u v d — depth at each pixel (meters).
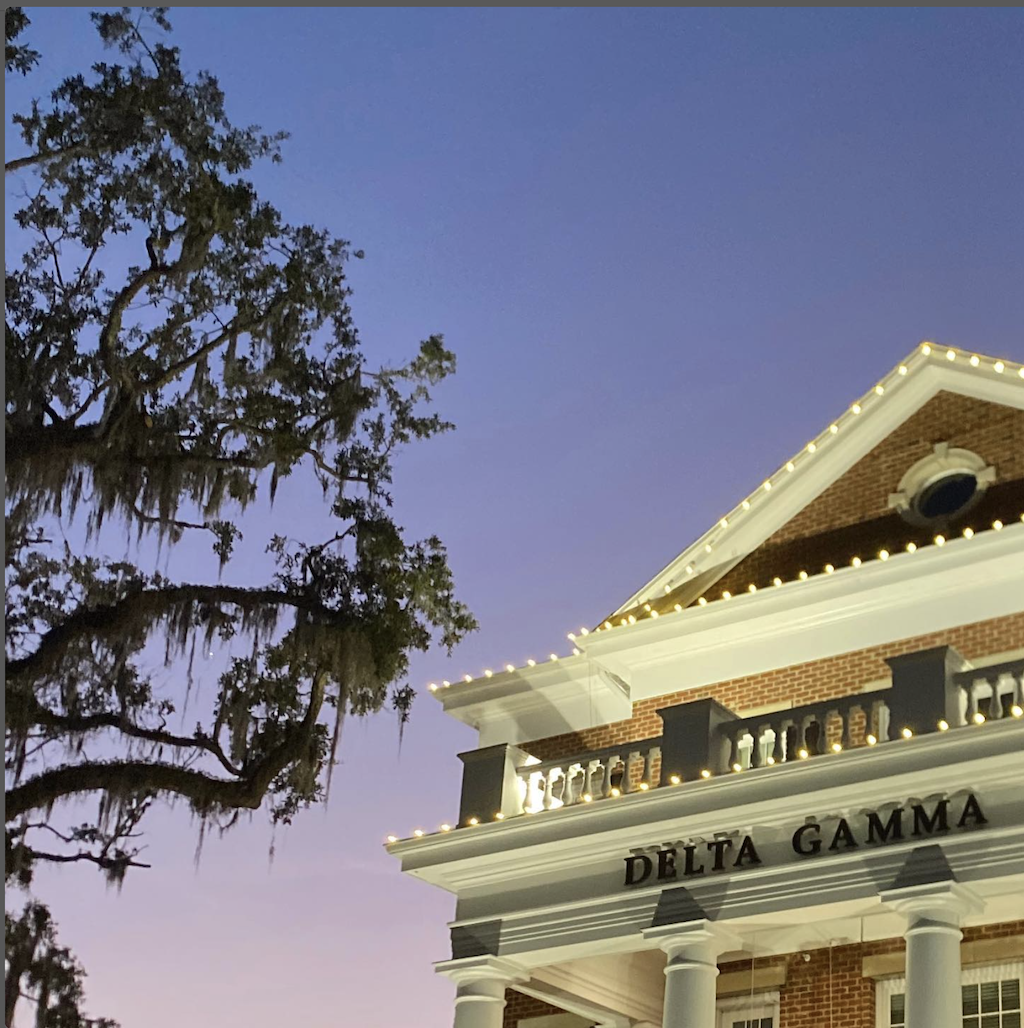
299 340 21.97
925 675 17.28
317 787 20.88
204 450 21.30
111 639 20.05
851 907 17.00
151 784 19.89
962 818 16.30
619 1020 21.53
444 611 21.95
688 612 22.56
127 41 20.95
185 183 20.91
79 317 20.27
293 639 20.80
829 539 23.03
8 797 19.11
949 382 22.86
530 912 19.45
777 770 17.58
